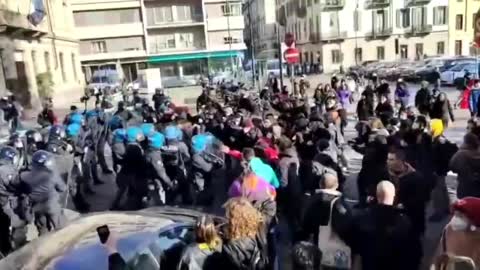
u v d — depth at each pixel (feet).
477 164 19.92
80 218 16.56
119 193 30.81
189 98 105.19
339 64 202.69
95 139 39.50
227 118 35.22
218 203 29.53
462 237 10.78
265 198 19.10
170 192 30.42
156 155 29.22
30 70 96.73
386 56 202.28
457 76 97.86
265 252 14.40
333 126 31.63
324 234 15.61
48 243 14.55
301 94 68.33
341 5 199.11
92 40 181.27
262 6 294.87
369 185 20.48
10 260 13.83
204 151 29.86
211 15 187.11
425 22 197.98
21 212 23.93
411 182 18.24
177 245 14.58
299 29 232.53
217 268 12.74
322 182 16.58
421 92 46.57
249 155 22.18
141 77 130.21
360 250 14.39
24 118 80.33
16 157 25.09
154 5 183.21
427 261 17.75
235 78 149.89
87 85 141.18
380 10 199.72
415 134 24.45
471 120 27.35
